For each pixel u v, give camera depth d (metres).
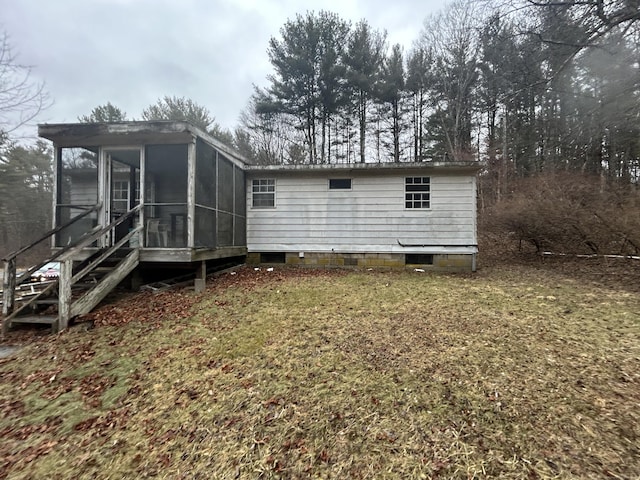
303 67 17.33
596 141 7.87
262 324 4.24
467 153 17.19
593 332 3.68
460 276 7.79
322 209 9.16
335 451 1.95
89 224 6.24
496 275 7.88
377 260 8.98
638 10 6.17
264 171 9.08
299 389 2.62
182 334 3.97
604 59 6.84
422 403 2.36
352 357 3.16
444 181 8.72
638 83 6.48
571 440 1.92
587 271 7.95
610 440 1.91
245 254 9.13
